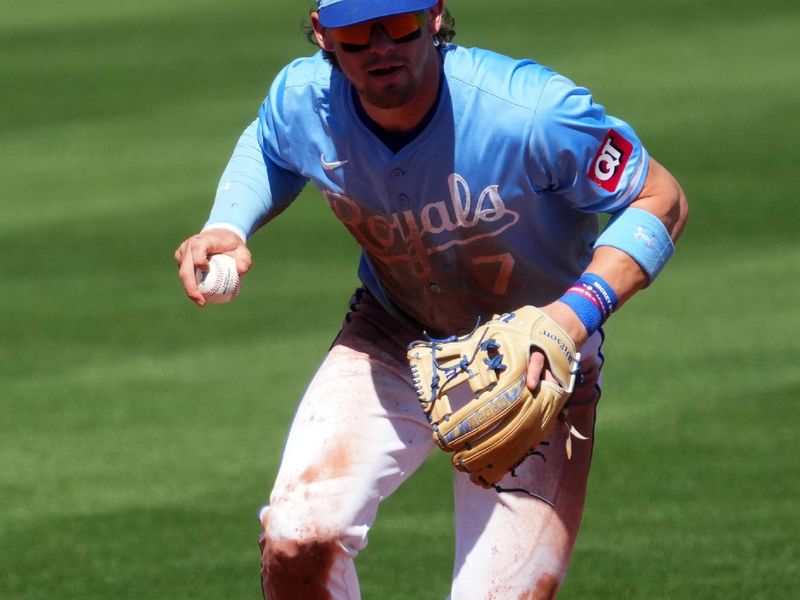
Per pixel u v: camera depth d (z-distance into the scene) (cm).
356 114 1365
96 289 4094
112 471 2709
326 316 3766
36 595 2086
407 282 1472
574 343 1299
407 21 1255
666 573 2103
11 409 3094
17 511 2500
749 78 6988
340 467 1415
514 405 1277
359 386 1474
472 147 1333
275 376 3288
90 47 8850
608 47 7831
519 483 1463
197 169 5725
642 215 1339
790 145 5688
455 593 1468
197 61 8188
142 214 5016
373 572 2145
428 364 1322
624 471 2628
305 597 1400
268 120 1466
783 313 3656
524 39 8112
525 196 1355
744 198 4916
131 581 2136
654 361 3312
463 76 1324
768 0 8912
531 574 1456
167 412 3055
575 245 1435
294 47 8462
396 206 1388
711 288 3906
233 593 2077
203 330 3681
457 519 1498
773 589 2019
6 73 8094
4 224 4953
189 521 2431
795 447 2728
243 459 2761
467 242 1399
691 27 8231
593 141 1319
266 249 4494
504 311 1480
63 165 5900
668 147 5762
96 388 3228
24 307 3931
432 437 1498
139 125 6638
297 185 1542
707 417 2919
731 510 2406
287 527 1381
